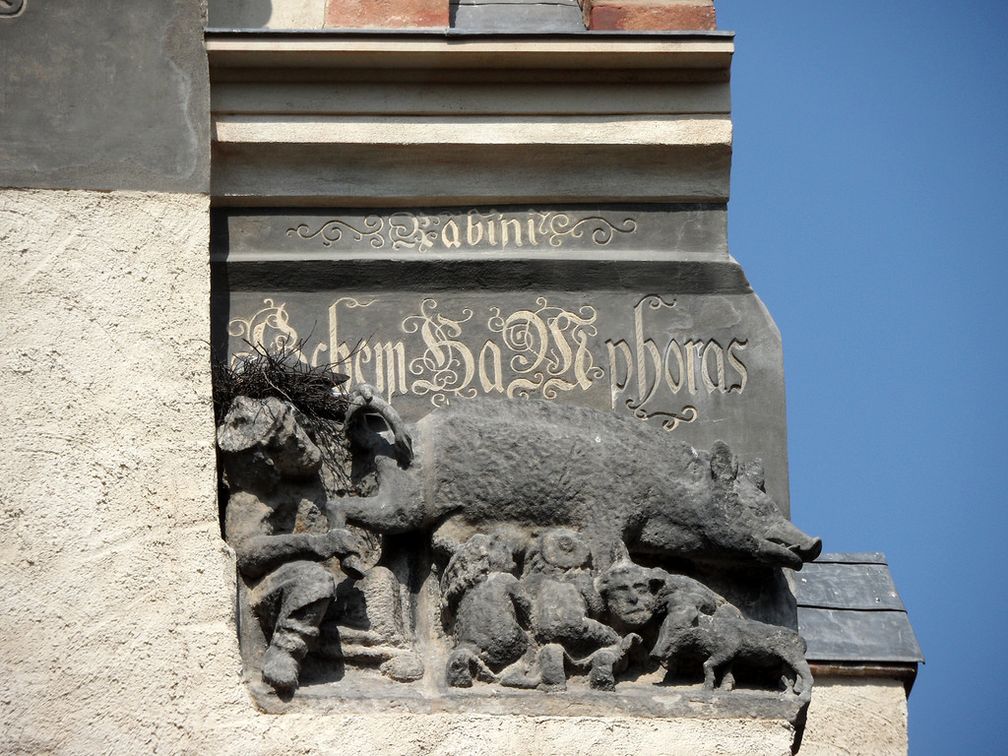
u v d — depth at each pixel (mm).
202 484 16812
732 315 18312
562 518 17203
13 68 17828
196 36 18141
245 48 18234
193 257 17516
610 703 16578
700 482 17438
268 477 17141
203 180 17766
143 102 17891
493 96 18531
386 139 18406
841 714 20516
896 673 20609
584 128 18516
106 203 17562
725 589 17484
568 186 18516
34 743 15922
